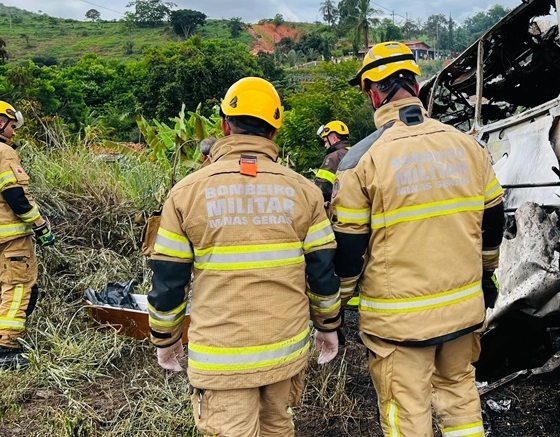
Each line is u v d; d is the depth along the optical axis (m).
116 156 6.93
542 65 5.09
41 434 3.02
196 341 2.08
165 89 35.06
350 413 3.17
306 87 21.73
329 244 2.16
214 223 2.02
